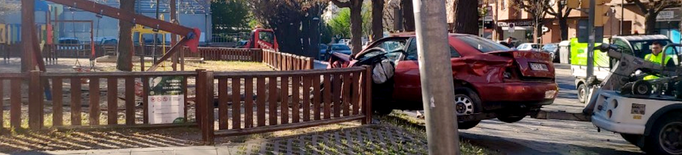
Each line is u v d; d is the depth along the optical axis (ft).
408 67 35.04
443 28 16.97
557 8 157.99
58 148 26.86
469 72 32.86
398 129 33.14
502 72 32.58
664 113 29.37
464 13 57.62
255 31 145.89
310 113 32.86
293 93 30.86
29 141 27.76
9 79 28.55
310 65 60.75
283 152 26.99
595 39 50.39
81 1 46.16
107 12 46.85
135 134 29.43
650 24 120.67
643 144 29.89
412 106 35.27
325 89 31.94
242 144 28.30
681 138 29.58
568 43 88.74
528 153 30.83
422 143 29.84
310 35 168.25
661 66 36.29
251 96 29.48
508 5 190.39
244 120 29.91
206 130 28.14
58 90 29.19
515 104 32.50
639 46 53.98
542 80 33.50
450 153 17.08
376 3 102.58
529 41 195.21
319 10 166.91
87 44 132.36
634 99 29.63
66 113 34.06
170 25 49.49
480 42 34.65
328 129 32.27
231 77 28.81
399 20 139.74
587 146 33.24
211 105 28.14
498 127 39.29
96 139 28.43
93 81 29.40
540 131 38.04
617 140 35.24
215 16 209.56
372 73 34.73
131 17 48.16
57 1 45.50
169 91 30.12
